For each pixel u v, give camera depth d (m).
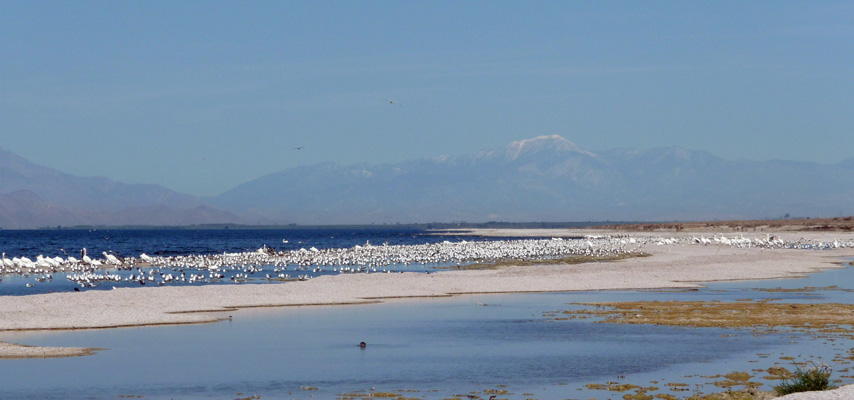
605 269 92.94
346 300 64.25
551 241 164.38
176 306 57.56
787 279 86.81
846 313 54.50
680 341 43.81
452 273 87.38
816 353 39.44
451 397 30.69
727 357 38.75
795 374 32.28
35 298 57.84
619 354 39.84
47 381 33.66
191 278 84.75
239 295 64.12
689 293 71.56
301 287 70.19
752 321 51.16
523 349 41.50
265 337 45.56
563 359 38.62
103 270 100.62
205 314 55.09
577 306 60.66
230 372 35.72
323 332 47.53
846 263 111.88
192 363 37.72
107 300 58.16
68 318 50.47
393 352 40.75
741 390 31.22
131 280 83.06
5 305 54.16
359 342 43.97
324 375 34.97
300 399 30.52
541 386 32.56
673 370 35.66
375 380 33.94
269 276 90.50
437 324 51.12
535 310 58.34
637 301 64.31
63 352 40.06
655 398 30.19
